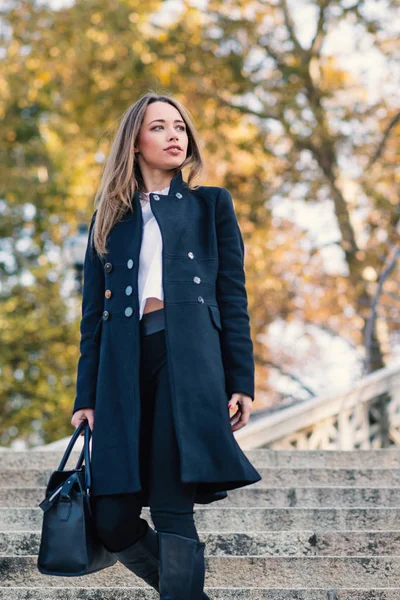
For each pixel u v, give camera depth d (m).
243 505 5.80
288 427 9.16
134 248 3.39
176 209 3.45
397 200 18.08
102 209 3.51
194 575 3.15
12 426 18.41
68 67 18.55
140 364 3.29
